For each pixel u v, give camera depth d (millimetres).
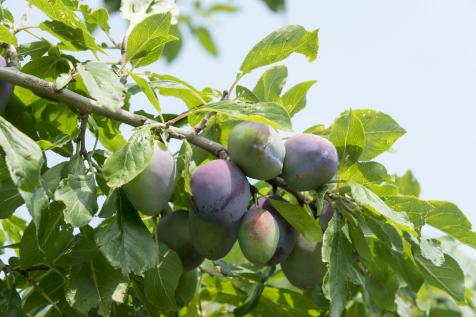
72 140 4492
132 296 4758
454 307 6484
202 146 4277
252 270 5328
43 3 4422
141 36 4547
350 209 4301
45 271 4617
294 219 4168
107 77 4012
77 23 4492
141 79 4215
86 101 4102
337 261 4133
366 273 4969
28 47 4793
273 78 5027
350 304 5602
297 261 4391
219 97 4828
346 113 4344
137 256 3934
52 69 4770
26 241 4230
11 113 4660
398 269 4684
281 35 4617
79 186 3910
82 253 4242
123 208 4031
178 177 4301
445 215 4508
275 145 4086
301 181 4168
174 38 4598
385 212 4062
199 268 5285
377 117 4664
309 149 4172
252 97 4699
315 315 5191
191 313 5188
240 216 4105
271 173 4121
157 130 4129
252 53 4652
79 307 4223
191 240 4406
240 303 5441
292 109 4961
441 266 4570
